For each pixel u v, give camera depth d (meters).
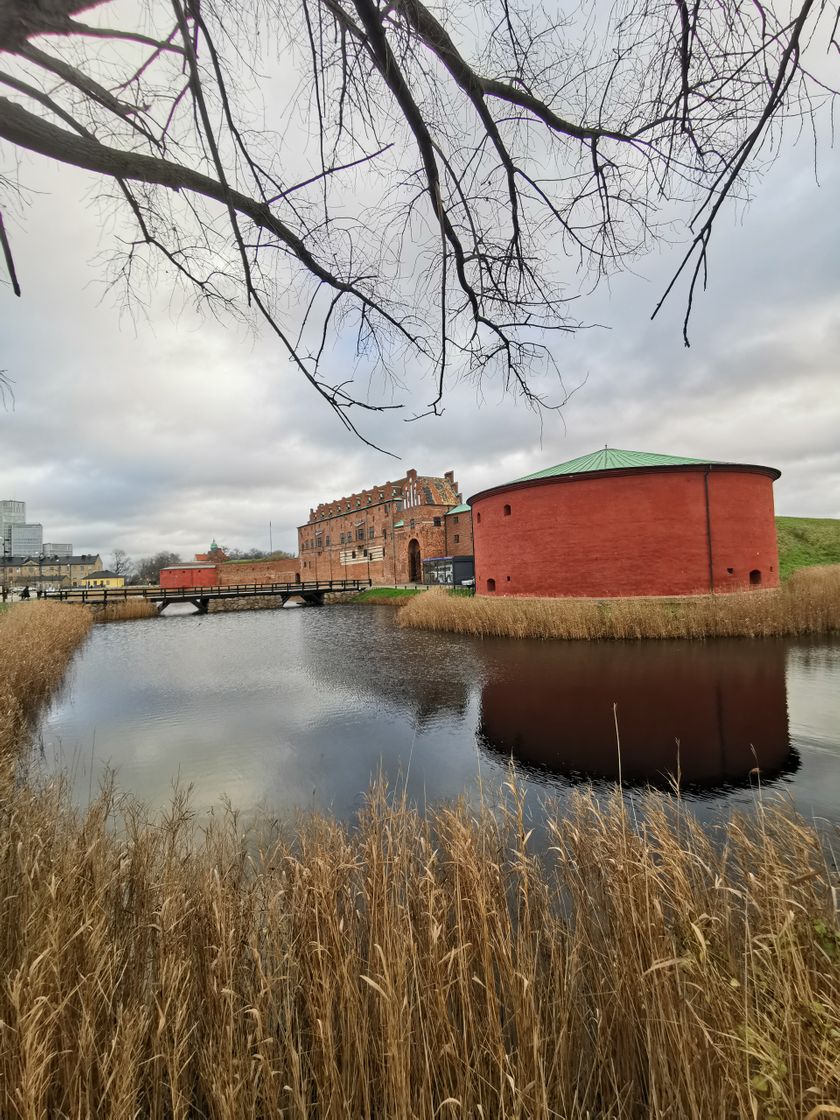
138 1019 2.25
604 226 2.40
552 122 2.16
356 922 2.90
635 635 16.86
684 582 21.08
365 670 15.02
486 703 10.97
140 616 38.97
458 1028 2.44
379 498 53.31
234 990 2.45
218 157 1.58
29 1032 1.87
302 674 15.09
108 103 1.90
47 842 3.44
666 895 2.73
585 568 22.20
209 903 2.80
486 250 2.49
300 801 6.72
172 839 3.59
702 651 14.55
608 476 21.89
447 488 50.44
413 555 48.66
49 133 1.70
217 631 28.36
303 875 2.85
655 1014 2.26
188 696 13.01
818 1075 1.83
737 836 3.24
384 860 2.86
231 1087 2.02
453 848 2.96
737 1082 1.83
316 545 64.06
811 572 24.94
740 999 2.12
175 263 2.48
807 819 5.63
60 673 15.47
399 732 9.54
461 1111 2.06
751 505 22.31
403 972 2.28
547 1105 2.05
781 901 2.45
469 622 20.61
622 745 8.24
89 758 8.59
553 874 3.59
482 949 2.39
